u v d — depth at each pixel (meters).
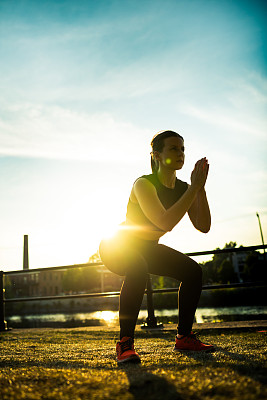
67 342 3.41
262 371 1.53
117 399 1.20
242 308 30.42
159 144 2.28
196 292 2.30
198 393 1.21
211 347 2.29
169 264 2.28
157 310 34.19
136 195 2.18
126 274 2.15
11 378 1.59
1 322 5.01
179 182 2.43
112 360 2.12
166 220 2.04
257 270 69.75
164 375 1.50
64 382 1.46
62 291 90.25
